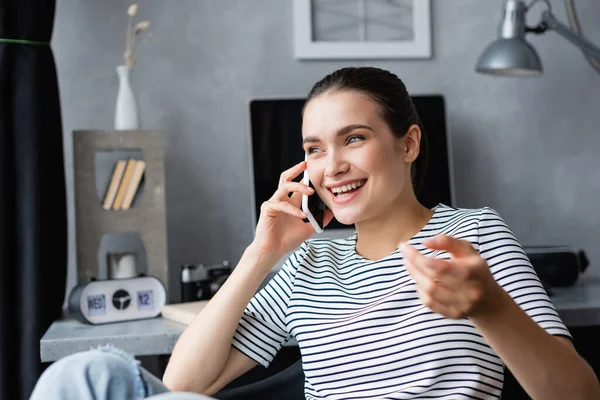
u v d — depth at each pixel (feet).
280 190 5.03
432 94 8.95
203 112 9.22
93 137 8.19
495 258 4.54
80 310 7.43
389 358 4.60
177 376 5.04
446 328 4.51
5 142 7.68
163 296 7.78
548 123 9.71
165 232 8.31
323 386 4.81
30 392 7.61
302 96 8.95
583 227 9.78
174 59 9.16
